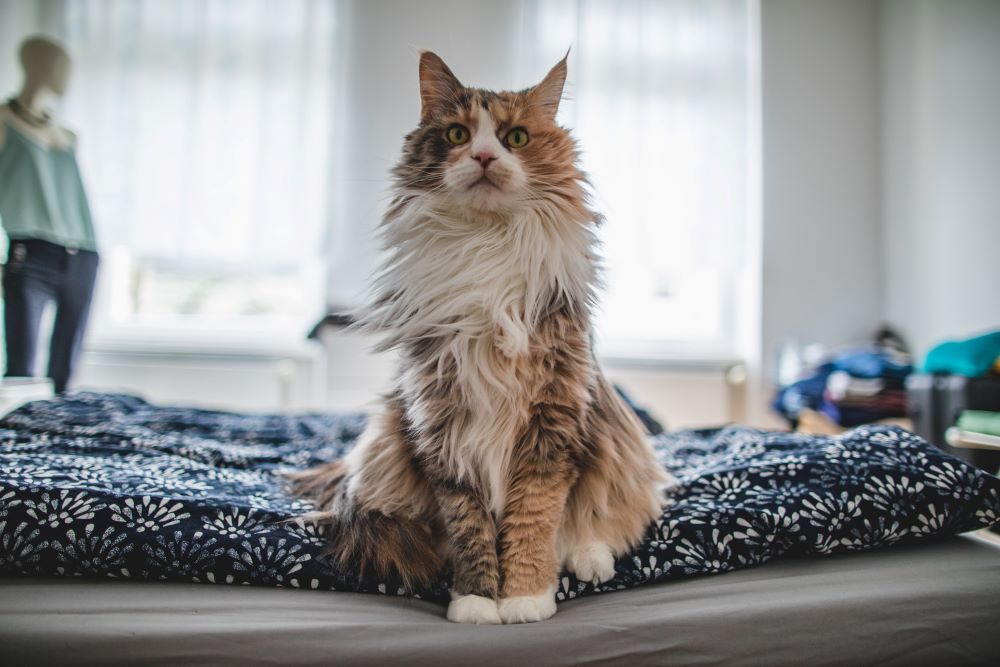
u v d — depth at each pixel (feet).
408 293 3.27
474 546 2.76
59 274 7.91
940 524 3.04
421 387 3.02
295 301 10.68
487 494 2.89
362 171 10.00
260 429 5.94
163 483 3.35
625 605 2.58
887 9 10.03
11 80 9.68
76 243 8.09
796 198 10.14
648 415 6.34
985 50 7.88
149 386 9.83
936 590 2.57
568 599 2.82
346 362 9.73
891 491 3.07
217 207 9.74
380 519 2.97
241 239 9.80
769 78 10.18
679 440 5.52
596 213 3.54
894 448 3.39
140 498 2.91
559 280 3.19
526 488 2.83
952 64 8.50
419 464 3.06
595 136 9.95
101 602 2.47
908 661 2.36
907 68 9.52
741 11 10.14
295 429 6.07
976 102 8.04
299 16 10.00
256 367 9.91
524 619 2.50
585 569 2.85
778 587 2.67
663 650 2.31
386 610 2.55
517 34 10.23
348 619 2.40
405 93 10.09
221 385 9.88
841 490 3.12
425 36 10.14
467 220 3.34
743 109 10.09
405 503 3.10
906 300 9.51
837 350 9.38
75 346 8.23
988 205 7.80
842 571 2.82
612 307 10.63
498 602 2.62
